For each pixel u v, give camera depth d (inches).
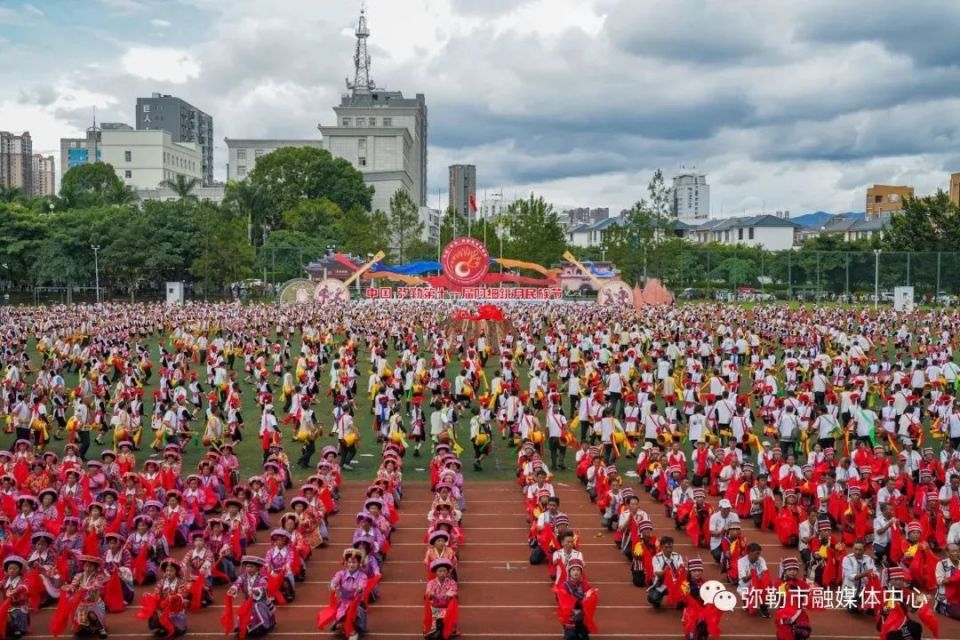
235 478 971.9
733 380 1485.0
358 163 6392.7
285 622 666.2
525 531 896.3
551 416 1142.3
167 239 3868.1
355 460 1188.5
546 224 4687.5
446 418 1175.0
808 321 2583.7
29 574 687.1
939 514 810.8
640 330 2223.2
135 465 1071.6
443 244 5423.2
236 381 1502.2
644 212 4443.9
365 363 2047.2
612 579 761.0
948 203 4202.8
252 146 6747.1
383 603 706.2
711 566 773.9
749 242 6579.7
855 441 1123.9
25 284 4254.4
